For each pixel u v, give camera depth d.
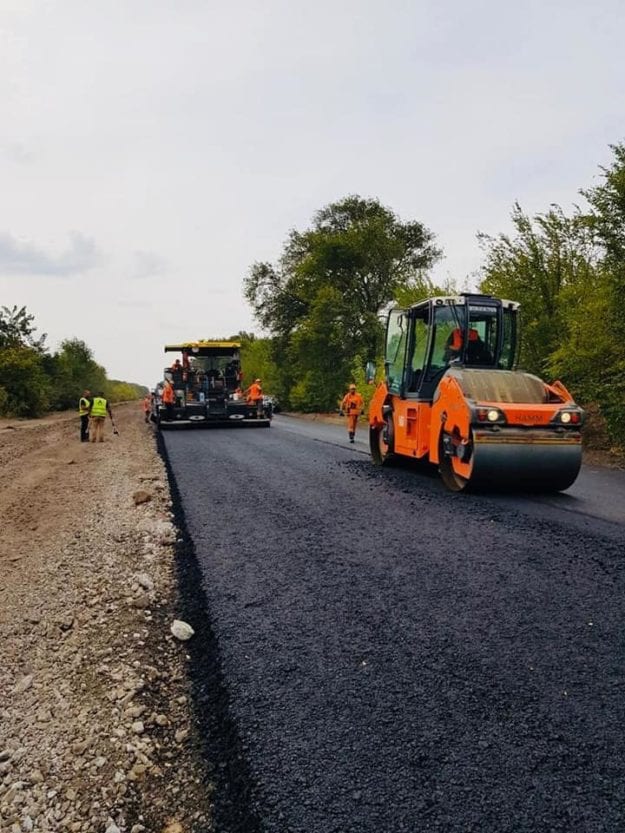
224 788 2.65
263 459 12.37
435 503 7.62
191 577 5.17
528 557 5.36
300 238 44.47
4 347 42.41
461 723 2.94
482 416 7.74
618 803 2.40
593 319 12.19
